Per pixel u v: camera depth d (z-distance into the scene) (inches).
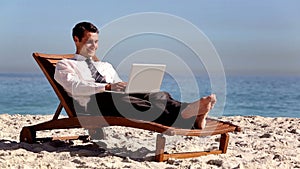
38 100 954.7
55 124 214.7
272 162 197.0
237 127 214.8
